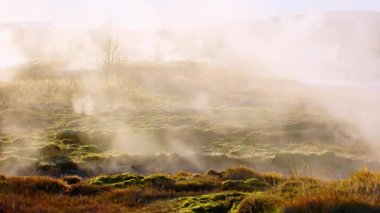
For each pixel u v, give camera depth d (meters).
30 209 12.62
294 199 10.60
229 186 17.62
